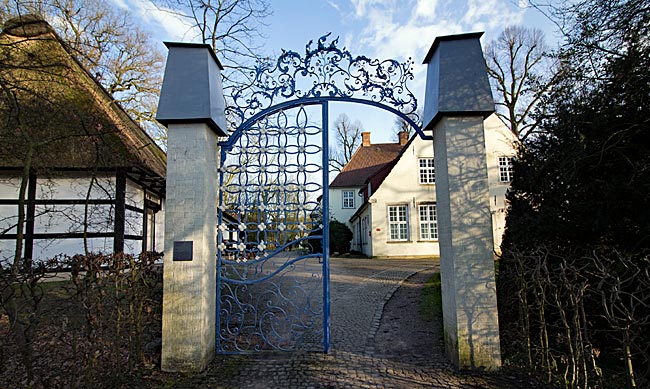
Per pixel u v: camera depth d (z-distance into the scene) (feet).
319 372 12.02
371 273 35.99
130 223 30.14
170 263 12.25
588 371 10.74
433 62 13.42
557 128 15.47
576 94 15.06
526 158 17.42
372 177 68.64
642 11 12.66
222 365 12.59
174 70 13.00
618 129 13.14
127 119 36.40
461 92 12.42
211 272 13.10
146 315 12.72
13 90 15.75
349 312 20.57
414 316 18.92
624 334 8.63
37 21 16.60
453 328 12.14
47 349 9.08
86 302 9.59
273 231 13.99
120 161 26.68
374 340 15.46
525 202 17.13
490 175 54.85
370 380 11.35
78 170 26.20
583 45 14.39
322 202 14.06
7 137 17.33
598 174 13.67
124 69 39.58
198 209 12.44
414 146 60.85
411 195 59.82
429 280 28.32
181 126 12.76
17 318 8.39
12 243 27.27
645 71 12.26
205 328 12.37
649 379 9.75
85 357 9.57
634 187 11.94
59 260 9.22
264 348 14.40
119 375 10.83
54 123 18.07
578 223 13.91
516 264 12.73
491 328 11.80
